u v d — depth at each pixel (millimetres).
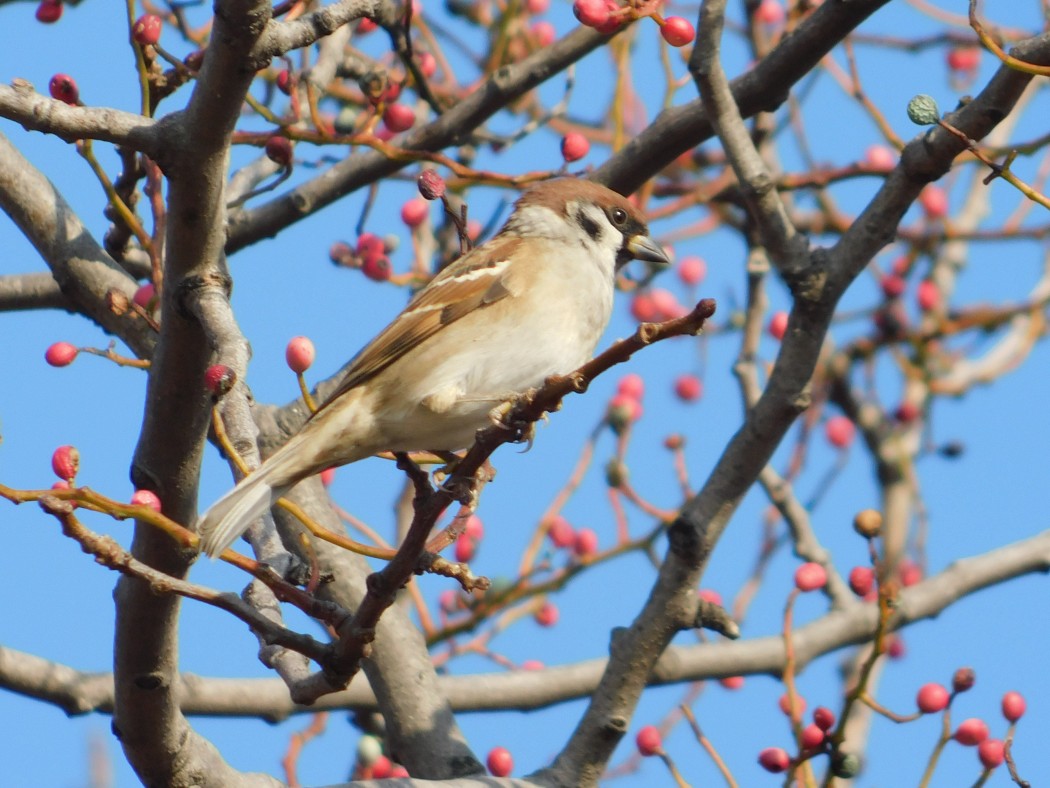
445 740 10234
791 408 9609
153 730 8297
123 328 10547
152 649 8117
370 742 11586
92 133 7762
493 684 11992
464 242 8438
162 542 8156
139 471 8391
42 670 10625
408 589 12977
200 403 8273
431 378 9328
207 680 11391
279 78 11703
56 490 6781
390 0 12047
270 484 8312
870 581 9969
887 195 9500
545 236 10438
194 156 7820
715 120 9828
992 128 9203
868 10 11164
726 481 9820
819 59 11500
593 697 9906
